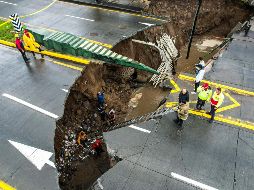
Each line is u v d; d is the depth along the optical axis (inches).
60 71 576.4
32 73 573.6
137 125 449.7
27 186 372.8
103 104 530.3
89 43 576.1
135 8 810.8
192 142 414.6
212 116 430.3
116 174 379.2
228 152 398.0
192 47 780.6
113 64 593.9
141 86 633.6
